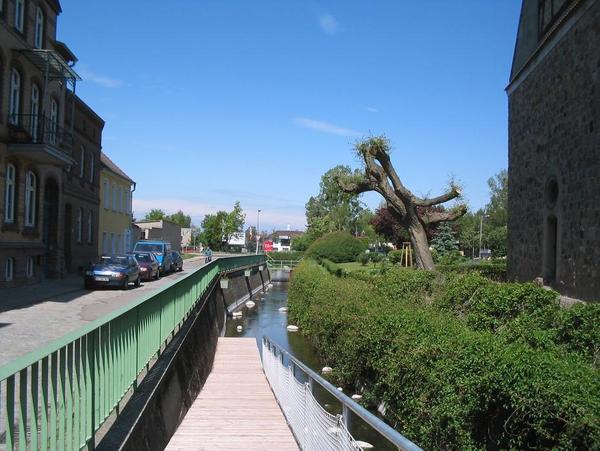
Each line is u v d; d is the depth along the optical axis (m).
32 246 22.64
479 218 90.50
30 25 21.92
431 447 8.26
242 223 104.50
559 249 17.19
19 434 3.68
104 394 5.47
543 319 10.55
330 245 52.59
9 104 20.34
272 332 26.83
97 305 17.30
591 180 14.98
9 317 13.80
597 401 5.36
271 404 10.74
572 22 16.36
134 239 51.78
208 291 22.69
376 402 11.81
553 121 17.95
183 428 8.80
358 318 13.35
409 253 42.44
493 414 6.81
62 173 26.56
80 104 30.06
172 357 9.19
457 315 12.98
